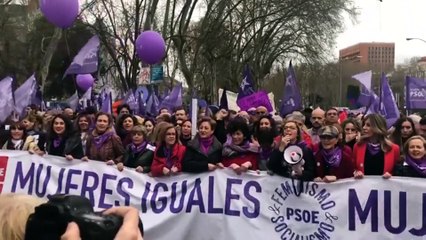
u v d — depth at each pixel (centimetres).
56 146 695
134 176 588
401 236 531
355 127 671
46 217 111
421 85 1099
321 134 550
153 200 576
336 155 550
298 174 535
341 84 6166
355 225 537
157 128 585
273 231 547
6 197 117
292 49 4678
